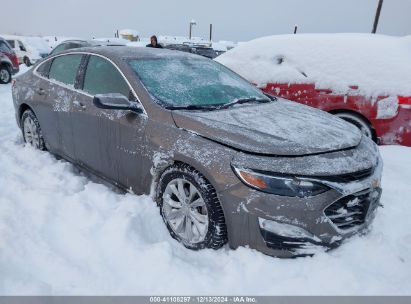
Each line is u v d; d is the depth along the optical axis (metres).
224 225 2.53
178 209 2.78
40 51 20.39
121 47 3.77
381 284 2.27
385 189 3.79
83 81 3.60
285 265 2.38
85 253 2.52
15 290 2.13
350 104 5.03
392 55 4.98
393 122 4.81
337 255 2.46
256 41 6.11
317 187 2.31
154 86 3.10
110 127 3.16
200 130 2.63
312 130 2.71
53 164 4.02
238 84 3.69
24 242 2.56
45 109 4.02
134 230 2.70
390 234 2.96
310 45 5.54
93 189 3.37
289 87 5.52
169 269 2.38
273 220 2.31
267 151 2.38
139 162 2.96
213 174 2.44
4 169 3.82
